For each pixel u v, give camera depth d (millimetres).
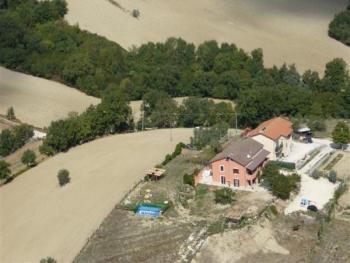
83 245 174875
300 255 167250
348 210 183875
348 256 165625
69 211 191375
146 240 174375
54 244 177250
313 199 187875
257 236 173125
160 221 181625
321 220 178625
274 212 182250
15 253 175125
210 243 170500
